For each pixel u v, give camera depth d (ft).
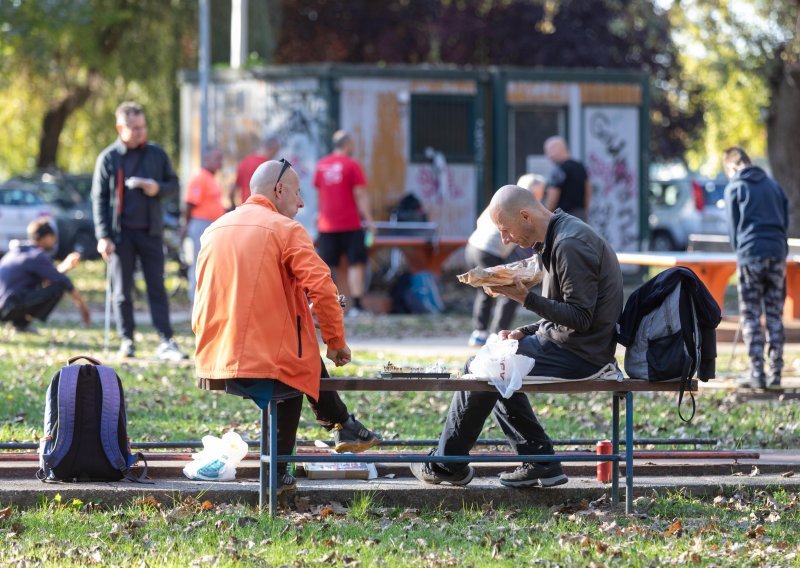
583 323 45.78
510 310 94.27
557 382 46.96
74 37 205.16
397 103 147.54
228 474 50.72
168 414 67.56
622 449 55.11
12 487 48.11
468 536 44.93
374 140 147.13
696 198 222.89
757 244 75.87
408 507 49.49
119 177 85.81
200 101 153.48
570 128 154.20
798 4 170.40
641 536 44.88
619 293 46.96
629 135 156.66
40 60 211.00
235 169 150.82
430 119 149.59
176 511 46.75
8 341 99.25
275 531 44.60
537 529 46.03
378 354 93.76
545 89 153.17
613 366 47.62
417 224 134.10
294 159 146.10
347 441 48.73
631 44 224.94
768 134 176.35
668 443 56.18
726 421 67.97
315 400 46.78
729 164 77.71
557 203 109.29
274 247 45.27
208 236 46.09
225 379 45.09
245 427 64.23
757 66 193.67
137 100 221.87
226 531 44.47
